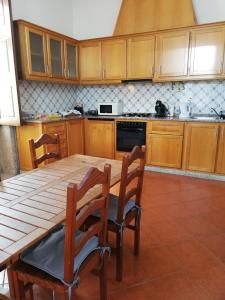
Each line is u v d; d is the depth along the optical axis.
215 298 1.47
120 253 1.56
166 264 1.76
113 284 1.59
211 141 3.38
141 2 3.78
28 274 1.16
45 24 3.97
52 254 1.22
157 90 4.16
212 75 3.44
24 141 3.54
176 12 3.59
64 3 4.34
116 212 1.64
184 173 3.68
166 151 3.71
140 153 1.59
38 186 1.50
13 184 1.54
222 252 1.89
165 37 3.61
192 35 3.43
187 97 3.96
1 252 0.87
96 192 1.36
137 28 3.86
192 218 2.41
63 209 1.19
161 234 2.13
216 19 3.58
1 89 3.26
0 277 1.64
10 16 2.88
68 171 1.78
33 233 0.99
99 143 4.28
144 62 3.84
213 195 2.95
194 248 1.94
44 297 1.50
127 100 4.45
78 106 4.67
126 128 3.94
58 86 4.36
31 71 3.34
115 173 1.71
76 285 1.12
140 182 1.71
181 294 1.50
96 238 1.35
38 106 3.96
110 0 4.22
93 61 4.26
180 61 3.58
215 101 3.79
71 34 4.59
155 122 3.68
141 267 1.74
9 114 3.30
